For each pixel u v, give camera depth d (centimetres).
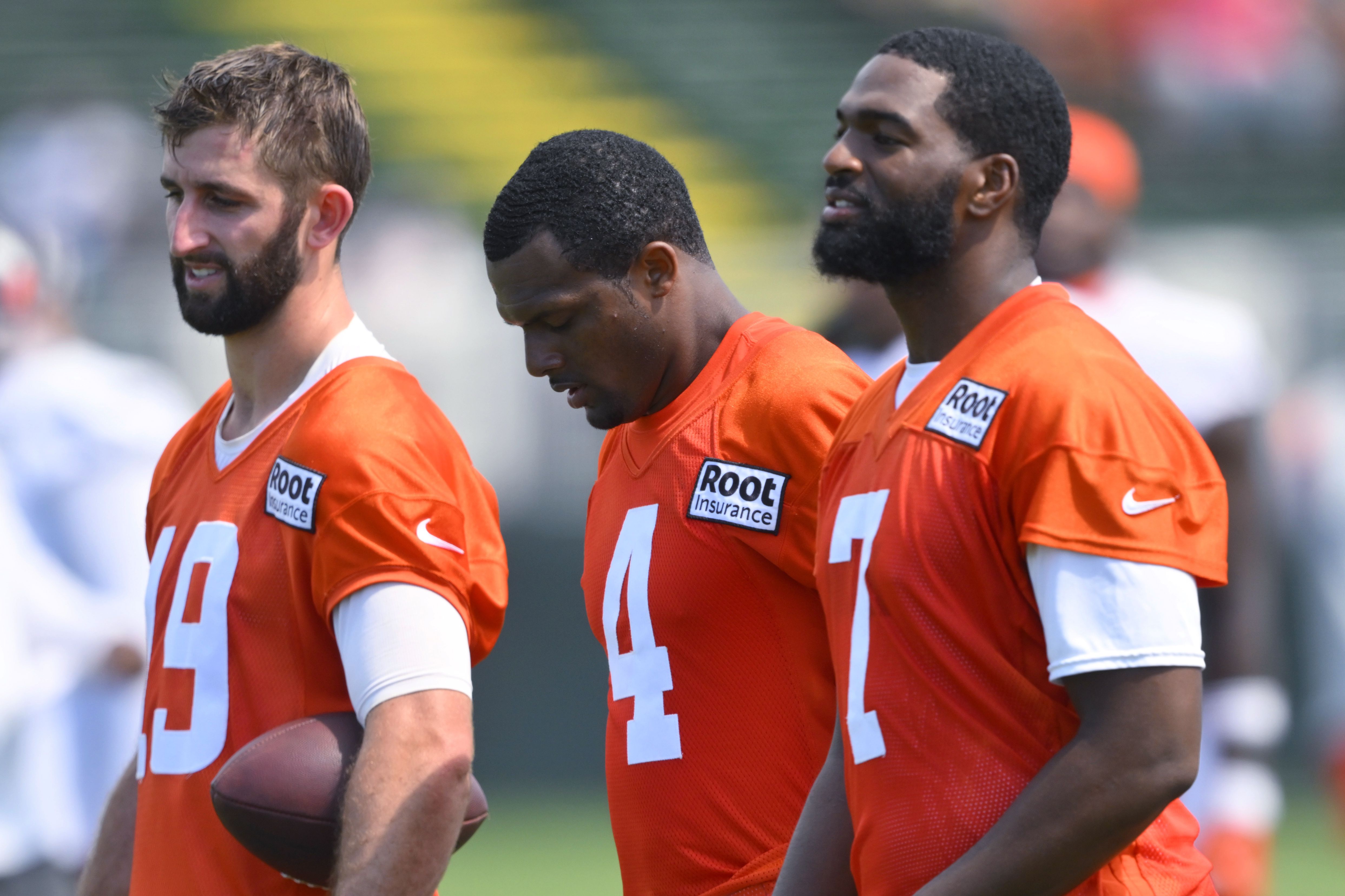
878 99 809
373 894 870
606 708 3450
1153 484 743
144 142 4309
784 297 3716
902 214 804
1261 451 1650
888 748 791
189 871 955
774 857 952
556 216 955
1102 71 4791
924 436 798
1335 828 3225
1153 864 806
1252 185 4634
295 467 943
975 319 819
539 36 5112
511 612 3456
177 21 4872
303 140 983
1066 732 772
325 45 5000
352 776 896
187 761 960
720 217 4709
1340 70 4791
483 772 3453
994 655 771
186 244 967
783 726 961
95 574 1847
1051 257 1664
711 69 5050
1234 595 1602
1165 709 729
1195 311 1652
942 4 5025
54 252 1948
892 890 788
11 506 1725
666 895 976
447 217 4106
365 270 3812
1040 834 732
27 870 1719
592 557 1033
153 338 3475
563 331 974
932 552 779
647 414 1017
